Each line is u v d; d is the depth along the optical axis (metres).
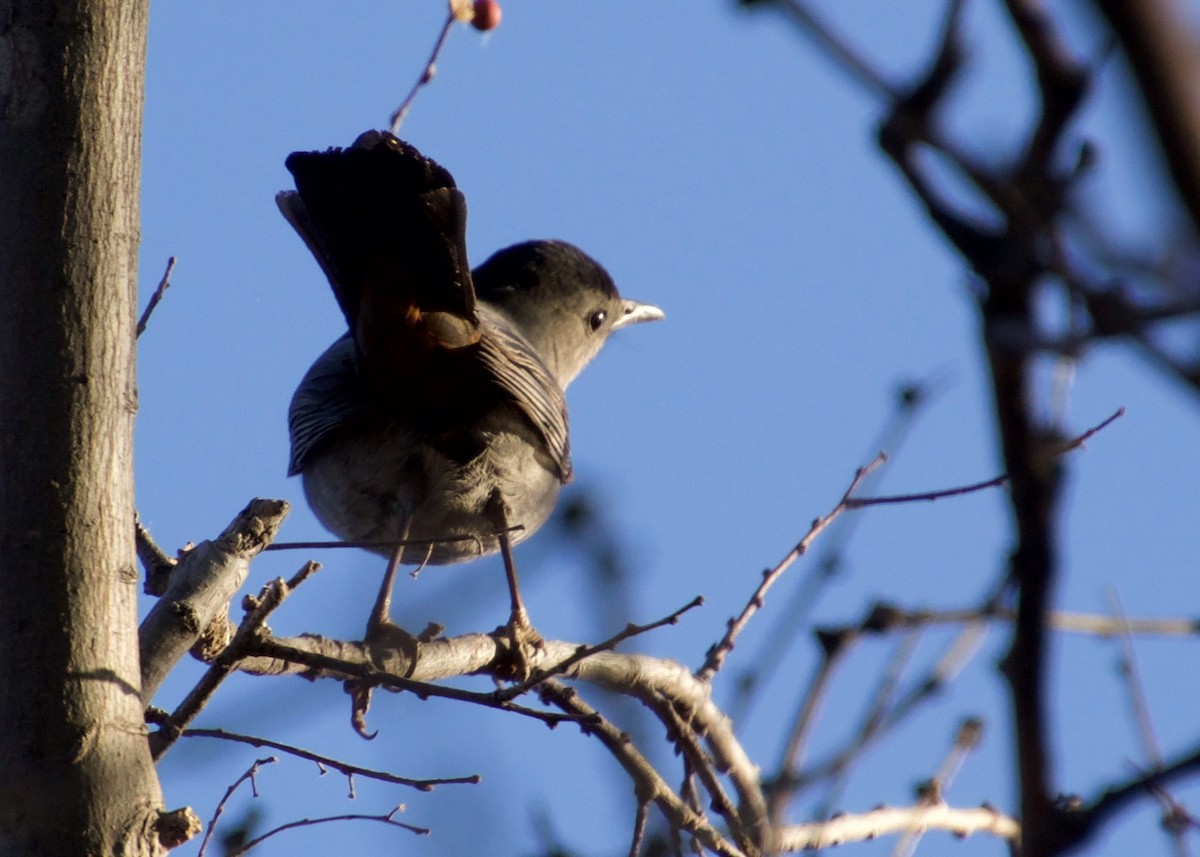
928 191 3.73
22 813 7.01
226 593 8.61
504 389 11.58
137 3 7.58
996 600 4.77
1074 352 3.56
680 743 10.47
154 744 7.97
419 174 10.48
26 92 7.36
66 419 7.34
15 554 7.25
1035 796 3.61
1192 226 3.14
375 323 10.89
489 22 10.87
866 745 5.73
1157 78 2.99
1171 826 5.87
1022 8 3.55
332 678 9.88
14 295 7.34
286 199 12.18
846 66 3.68
